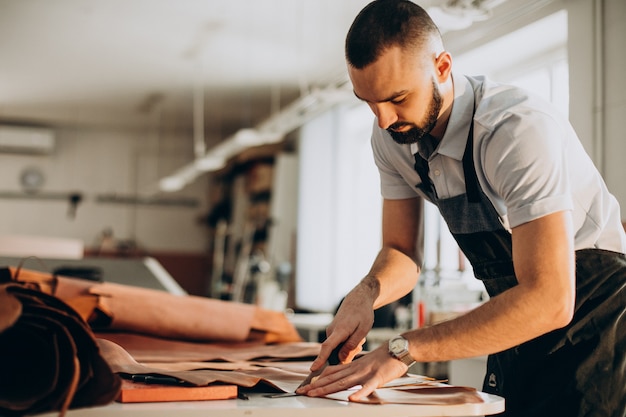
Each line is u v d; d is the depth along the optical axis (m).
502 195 1.58
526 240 1.48
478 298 4.95
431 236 5.44
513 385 1.77
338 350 1.66
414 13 1.54
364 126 8.44
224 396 1.34
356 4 6.06
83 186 12.61
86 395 1.17
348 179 8.45
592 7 3.70
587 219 1.73
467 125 1.69
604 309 1.70
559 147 1.54
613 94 3.60
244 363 1.95
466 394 1.44
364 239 8.37
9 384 1.18
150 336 2.34
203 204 13.19
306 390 1.42
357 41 1.51
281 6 6.29
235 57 8.12
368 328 1.69
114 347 1.61
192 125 12.18
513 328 1.43
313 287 8.77
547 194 1.48
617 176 3.55
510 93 1.66
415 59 1.51
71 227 12.50
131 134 12.86
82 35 7.64
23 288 1.22
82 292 2.32
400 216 2.04
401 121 1.59
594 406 1.67
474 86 1.71
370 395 1.41
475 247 1.82
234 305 2.50
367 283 1.84
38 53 8.32
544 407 1.71
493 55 4.56
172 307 2.37
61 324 1.17
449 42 4.27
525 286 1.45
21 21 7.24
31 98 10.50
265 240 10.29
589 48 3.71
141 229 12.84
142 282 4.19
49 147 12.06
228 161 11.88
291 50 7.72
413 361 1.45
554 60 4.35
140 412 1.18
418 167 1.85
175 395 1.30
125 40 7.77
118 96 10.29
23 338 1.22
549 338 1.71
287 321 2.52
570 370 1.68
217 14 6.75
